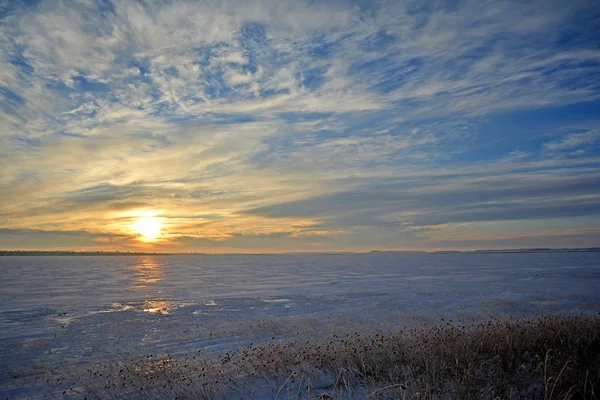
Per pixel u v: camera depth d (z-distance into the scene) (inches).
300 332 575.5
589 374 237.6
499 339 319.0
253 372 312.5
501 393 223.5
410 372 262.7
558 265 2819.9
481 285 1331.2
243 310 856.3
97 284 1624.0
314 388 260.1
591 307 783.7
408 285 1382.9
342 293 1152.2
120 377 340.2
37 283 1683.1
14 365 428.5
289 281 1690.5
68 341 557.6
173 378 311.0
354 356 308.8
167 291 1289.4
